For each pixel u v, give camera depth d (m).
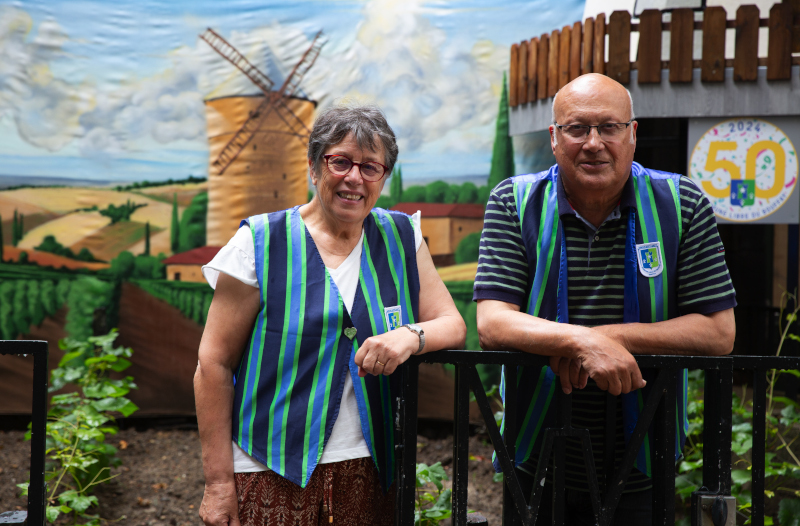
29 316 5.59
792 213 4.05
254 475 1.94
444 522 4.01
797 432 3.87
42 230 5.60
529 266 2.14
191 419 5.82
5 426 5.60
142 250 5.72
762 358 1.97
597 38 4.27
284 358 1.96
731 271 6.41
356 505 1.96
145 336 5.74
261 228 2.04
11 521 1.91
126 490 4.48
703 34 4.07
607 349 1.82
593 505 1.96
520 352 1.93
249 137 5.73
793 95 3.97
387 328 2.03
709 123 4.12
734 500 1.95
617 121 1.96
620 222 2.10
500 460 1.93
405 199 5.67
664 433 1.97
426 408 5.67
